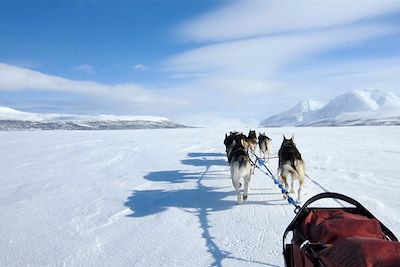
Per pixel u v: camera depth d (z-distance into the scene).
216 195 7.71
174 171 10.77
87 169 11.39
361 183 8.11
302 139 19.56
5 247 5.26
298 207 3.73
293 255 2.98
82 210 6.94
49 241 5.41
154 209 6.86
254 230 5.44
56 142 20.09
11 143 19.75
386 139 18.95
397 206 6.18
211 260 4.49
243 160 6.98
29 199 7.86
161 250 4.89
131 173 10.58
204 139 21.73
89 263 4.61
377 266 2.01
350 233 2.69
